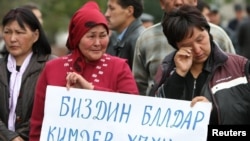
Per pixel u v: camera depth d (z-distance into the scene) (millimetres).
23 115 9508
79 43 8414
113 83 8484
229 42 9914
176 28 8258
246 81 8289
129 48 11250
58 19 30422
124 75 8523
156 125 8359
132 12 11367
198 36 8266
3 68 9672
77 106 8406
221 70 8359
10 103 9531
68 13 29891
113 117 8398
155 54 10312
